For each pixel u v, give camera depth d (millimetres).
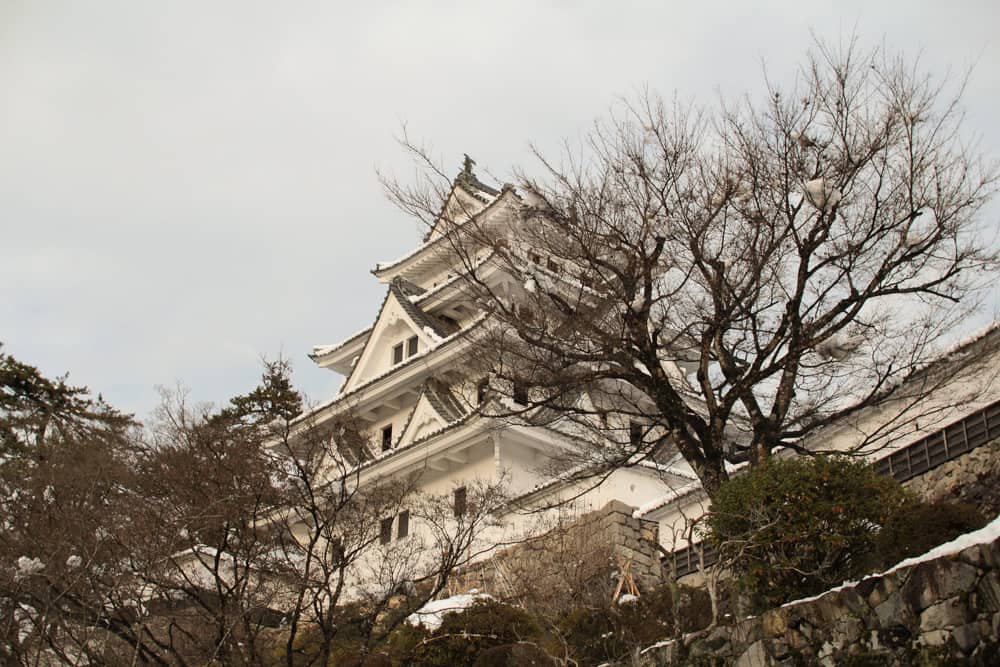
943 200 17531
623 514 24047
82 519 19234
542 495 27875
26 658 18266
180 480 20516
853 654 12711
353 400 38562
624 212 18781
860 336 17562
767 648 13773
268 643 21719
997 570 11641
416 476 30906
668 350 19312
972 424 17672
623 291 18734
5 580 18297
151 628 21234
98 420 36844
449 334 39500
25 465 22469
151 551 19312
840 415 17969
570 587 21562
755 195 18484
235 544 21312
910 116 18156
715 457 17891
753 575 14930
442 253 35719
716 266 18391
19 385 37000
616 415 22203
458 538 24828
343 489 22406
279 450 24844
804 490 14711
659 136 19141
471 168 34562
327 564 20484
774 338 17938
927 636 12055
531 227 19203
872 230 17781
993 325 18734
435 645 20047
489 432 31609
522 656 19016
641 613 18891
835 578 14461
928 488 17984
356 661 20141
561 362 18609
